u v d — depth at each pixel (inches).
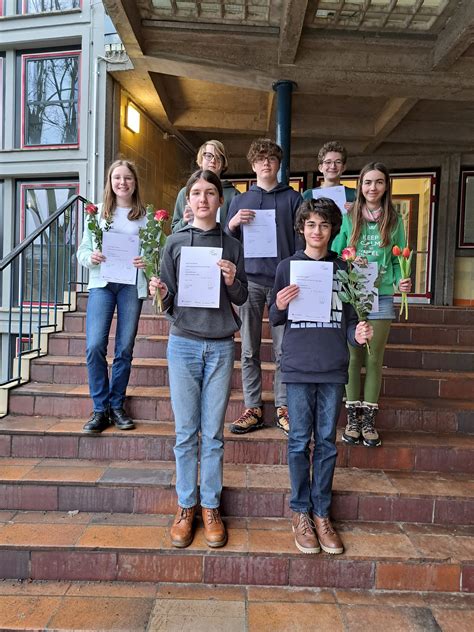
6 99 211.3
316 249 77.1
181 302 72.8
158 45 145.9
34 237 117.1
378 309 88.8
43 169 204.2
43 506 85.1
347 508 84.0
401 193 243.8
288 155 155.5
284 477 88.0
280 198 96.3
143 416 103.7
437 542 77.7
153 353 124.9
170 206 246.2
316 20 129.8
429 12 124.3
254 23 135.6
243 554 73.8
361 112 213.6
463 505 83.0
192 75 161.9
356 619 67.4
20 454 95.6
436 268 239.1
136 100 204.7
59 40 199.2
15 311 213.6
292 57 139.8
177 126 226.2
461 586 73.3
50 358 120.4
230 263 73.0
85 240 97.4
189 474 76.5
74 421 102.3
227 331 75.1
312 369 73.4
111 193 96.3
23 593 71.6
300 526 75.8
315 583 74.2
